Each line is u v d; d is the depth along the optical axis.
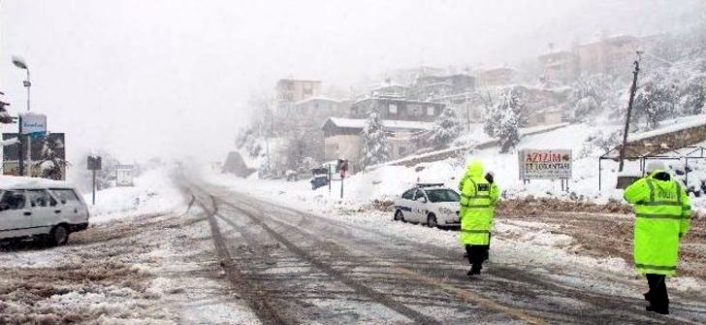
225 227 19.16
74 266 11.36
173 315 7.37
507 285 9.13
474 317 7.18
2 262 11.99
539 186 28.64
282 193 44.41
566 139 55.34
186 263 11.70
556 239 14.29
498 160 49.00
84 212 16.06
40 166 32.03
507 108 59.16
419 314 7.36
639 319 7.02
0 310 7.48
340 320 7.11
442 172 46.09
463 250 13.24
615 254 12.14
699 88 51.78
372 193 37.03
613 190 24.16
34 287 9.11
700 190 22.89
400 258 12.11
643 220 7.26
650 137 35.25
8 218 13.70
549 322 6.90
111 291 8.85
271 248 13.89
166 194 44.94
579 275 9.94
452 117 73.06
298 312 7.55
